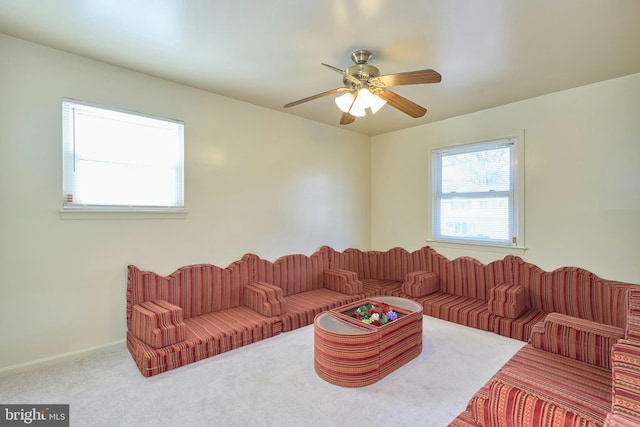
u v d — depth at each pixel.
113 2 1.75
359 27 1.99
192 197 3.03
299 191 3.97
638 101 2.66
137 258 2.72
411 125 4.29
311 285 4.03
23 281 2.22
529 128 3.29
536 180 3.25
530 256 3.31
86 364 2.36
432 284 3.90
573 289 2.97
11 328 2.18
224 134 3.26
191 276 2.97
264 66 2.55
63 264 2.38
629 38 2.10
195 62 2.50
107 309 2.57
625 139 2.73
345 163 4.56
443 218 4.11
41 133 2.28
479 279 3.65
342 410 1.88
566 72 2.65
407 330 2.45
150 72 2.69
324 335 2.21
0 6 1.79
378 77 2.09
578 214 3.00
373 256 4.75
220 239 3.24
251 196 3.49
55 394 1.99
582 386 1.58
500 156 3.56
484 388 1.53
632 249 2.72
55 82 2.33
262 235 3.60
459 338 2.91
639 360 1.30
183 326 2.43
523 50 2.27
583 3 1.74
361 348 2.12
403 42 2.17
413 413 1.85
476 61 2.44
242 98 3.31
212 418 1.80
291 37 2.11
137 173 2.73
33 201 2.26
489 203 3.66
